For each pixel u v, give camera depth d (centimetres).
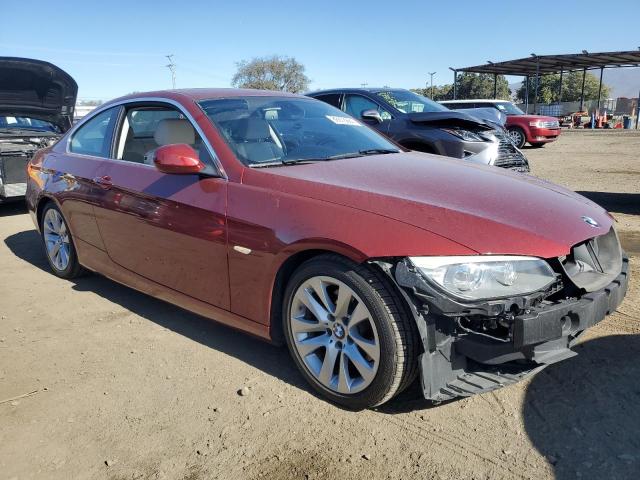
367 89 822
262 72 6075
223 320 328
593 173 1095
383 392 258
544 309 240
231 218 303
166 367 328
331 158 347
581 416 263
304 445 252
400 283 240
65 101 839
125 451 253
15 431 270
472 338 246
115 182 388
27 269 529
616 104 4391
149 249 365
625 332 344
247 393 295
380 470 234
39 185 487
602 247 296
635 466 229
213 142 332
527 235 249
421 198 271
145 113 398
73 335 376
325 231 263
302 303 287
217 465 241
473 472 230
